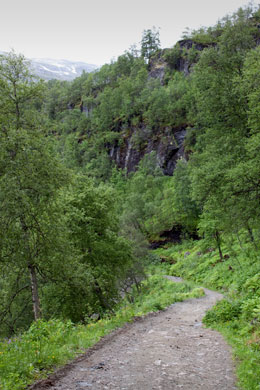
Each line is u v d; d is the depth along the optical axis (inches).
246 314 463.8
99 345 368.8
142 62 6461.6
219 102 971.3
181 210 3070.9
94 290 890.1
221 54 1027.9
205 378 251.1
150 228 3134.8
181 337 427.5
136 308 807.7
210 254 1936.5
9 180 510.9
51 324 398.3
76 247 851.4
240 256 1359.5
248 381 233.0
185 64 5546.3
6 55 601.0
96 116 5841.5
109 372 263.3
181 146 4062.5
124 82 5644.7
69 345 338.3
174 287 1549.0
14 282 710.5
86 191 909.2
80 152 5541.3
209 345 369.1
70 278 668.1
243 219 796.0
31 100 646.5
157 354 329.7
